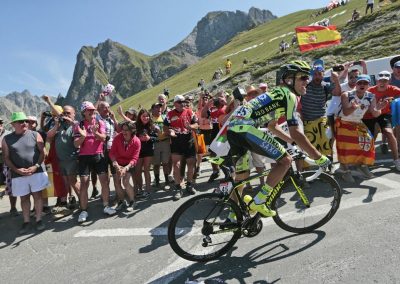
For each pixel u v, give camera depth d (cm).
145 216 589
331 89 651
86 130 616
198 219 411
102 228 558
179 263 412
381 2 4106
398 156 669
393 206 473
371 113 639
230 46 9200
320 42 1277
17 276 435
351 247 385
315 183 530
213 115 859
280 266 371
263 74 3328
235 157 421
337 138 617
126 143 636
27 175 572
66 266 444
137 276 396
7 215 692
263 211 402
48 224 608
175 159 688
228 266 389
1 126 731
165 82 8988
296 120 391
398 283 312
